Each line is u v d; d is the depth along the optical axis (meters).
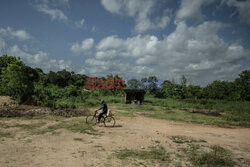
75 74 69.31
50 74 57.22
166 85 42.09
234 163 5.39
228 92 38.06
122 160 5.18
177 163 5.18
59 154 5.40
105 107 10.52
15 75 19.34
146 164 4.99
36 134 7.73
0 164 4.38
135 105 25.95
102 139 7.47
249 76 37.16
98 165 4.70
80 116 13.71
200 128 11.48
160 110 20.89
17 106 16.55
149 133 9.21
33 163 4.58
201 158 5.50
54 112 14.22
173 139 8.13
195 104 27.61
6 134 7.45
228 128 12.02
